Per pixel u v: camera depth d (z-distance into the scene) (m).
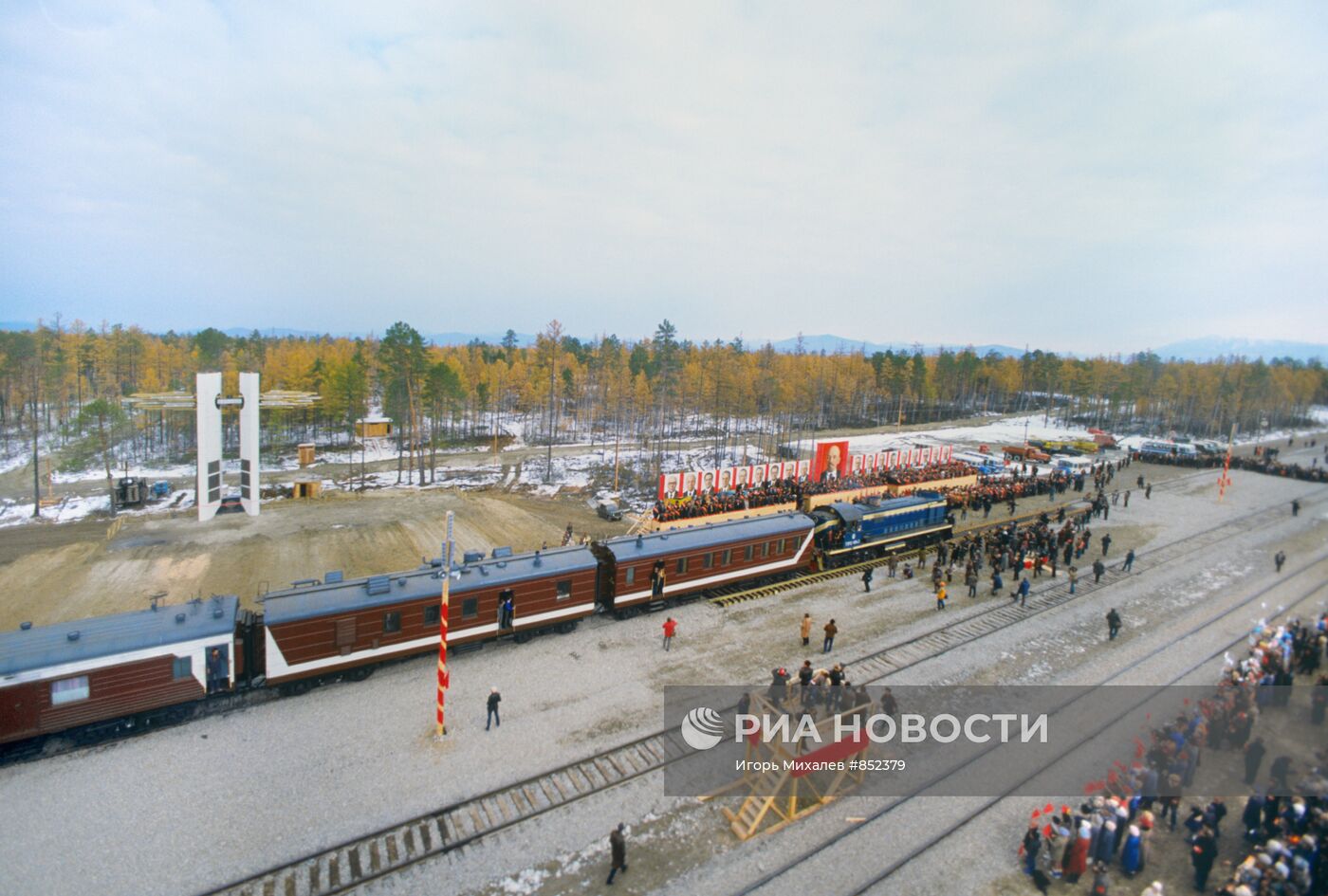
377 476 68.88
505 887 15.58
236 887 15.26
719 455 83.94
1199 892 16.27
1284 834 17.28
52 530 44.88
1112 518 54.62
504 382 106.69
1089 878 16.67
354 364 81.38
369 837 16.88
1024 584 34.53
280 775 19.25
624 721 22.69
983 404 148.88
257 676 23.86
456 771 19.66
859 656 28.28
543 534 46.78
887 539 43.44
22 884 15.12
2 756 19.55
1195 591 38.06
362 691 24.12
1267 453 80.88
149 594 32.28
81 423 62.50
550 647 28.38
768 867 16.52
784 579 38.34
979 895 15.98
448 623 26.30
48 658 19.34
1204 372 120.88
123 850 16.19
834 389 115.25
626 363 117.31
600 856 16.67
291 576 35.19
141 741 20.66
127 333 92.81
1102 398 131.12
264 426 84.25
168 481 62.50
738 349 118.19
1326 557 44.84
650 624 31.19
